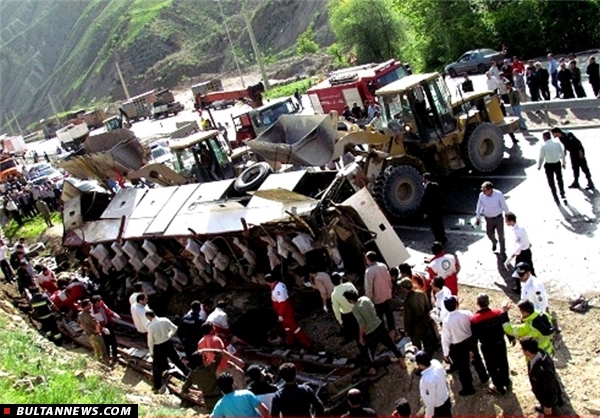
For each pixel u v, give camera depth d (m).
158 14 123.69
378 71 26.03
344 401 9.90
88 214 18.22
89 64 137.25
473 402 8.93
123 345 14.45
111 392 9.39
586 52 31.67
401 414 7.18
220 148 18.58
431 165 16.77
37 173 41.31
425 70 40.75
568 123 18.86
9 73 167.12
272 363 11.89
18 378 9.07
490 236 12.42
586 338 9.51
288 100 27.52
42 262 22.47
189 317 11.50
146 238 15.18
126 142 19.70
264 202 13.20
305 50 75.81
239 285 14.39
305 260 12.59
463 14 38.03
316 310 13.09
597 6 32.81
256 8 102.62
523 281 9.22
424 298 9.89
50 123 96.25
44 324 14.75
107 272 16.84
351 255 12.77
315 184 14.07
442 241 13.67
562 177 14.18
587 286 10.68
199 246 14.10
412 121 16.22
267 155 16.20
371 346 10.16
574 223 12.83
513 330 8.34
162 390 11.62
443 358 9.99
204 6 122.00
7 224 31.14
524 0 35.09
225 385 7.40
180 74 103.19
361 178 13.41
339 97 27.00
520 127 19.69
